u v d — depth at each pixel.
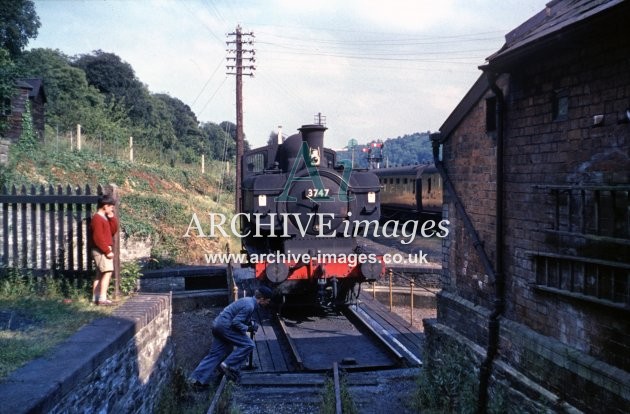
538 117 5.11
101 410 4.48
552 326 4.88
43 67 35.38
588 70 4.41
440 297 7.36
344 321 10.84
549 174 4.95
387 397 6.78
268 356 8.55
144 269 14.99
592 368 4.21
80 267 6.67
